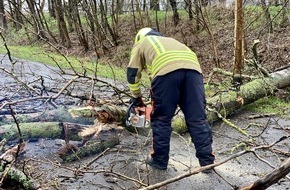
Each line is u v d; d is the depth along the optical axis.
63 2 16.08
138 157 4.16
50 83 7.63
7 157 3.72
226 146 4.48
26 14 20.20
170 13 16.72
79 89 6.20
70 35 18.00
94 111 4.20
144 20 16.45
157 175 3.72
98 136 4.25
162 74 3.46
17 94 6.40
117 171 3.81
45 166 3.91
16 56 12.38
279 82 6.27
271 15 11.91
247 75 6.44
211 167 2.17
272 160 4.05
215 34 13.03
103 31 14.35
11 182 3.15
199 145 3.63
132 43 14.77
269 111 5.86
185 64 3.51
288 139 4.65
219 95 5.51
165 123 3.64
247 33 11.49
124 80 8.69
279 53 9.33
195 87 3.55
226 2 16.12
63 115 4.22
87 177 3.69
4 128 3.99
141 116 3.88
